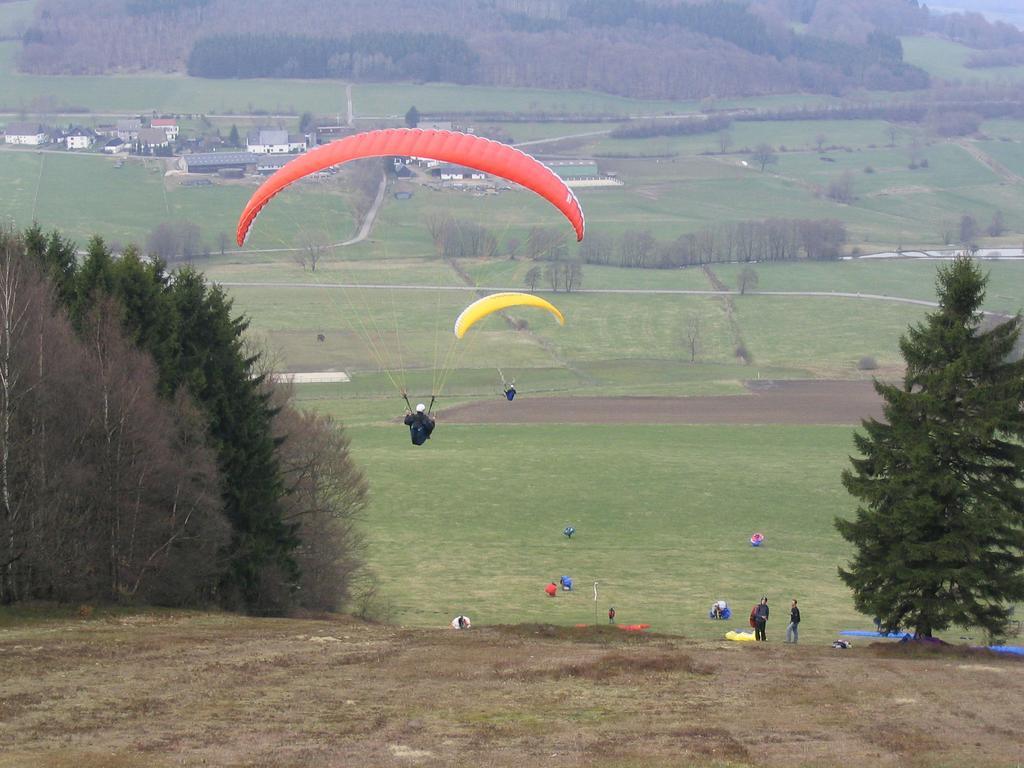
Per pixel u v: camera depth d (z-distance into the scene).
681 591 125.38
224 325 94.12
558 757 45.91
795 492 173.38
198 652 65.06
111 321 85.50
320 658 64.56
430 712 52.94
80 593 81.38
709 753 46.69
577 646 71.31
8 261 81.31
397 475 179.50
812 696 57.16
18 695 53.53
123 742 46.81
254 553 90.12
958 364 74.75
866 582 77.06
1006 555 75.69
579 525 155.75
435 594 122.62
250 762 44.44
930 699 56.72
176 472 83.38
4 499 77.19
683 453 197.62
